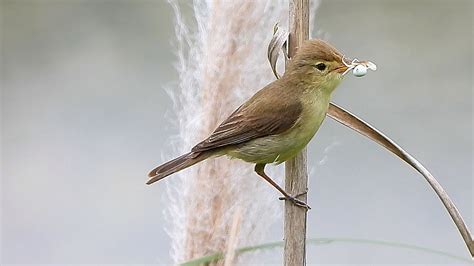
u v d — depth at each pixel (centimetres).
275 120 414
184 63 415
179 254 414
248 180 414
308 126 415
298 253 413
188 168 414
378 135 413
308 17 415
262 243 414
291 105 414
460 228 411
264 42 414
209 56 414
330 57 415
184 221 414
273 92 415
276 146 414
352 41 498
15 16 505
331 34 500
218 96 415
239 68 414
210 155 414
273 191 414
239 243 413
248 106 414
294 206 413
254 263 413
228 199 414
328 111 416
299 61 415
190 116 415
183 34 422
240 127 414
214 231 414
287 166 415
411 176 461
